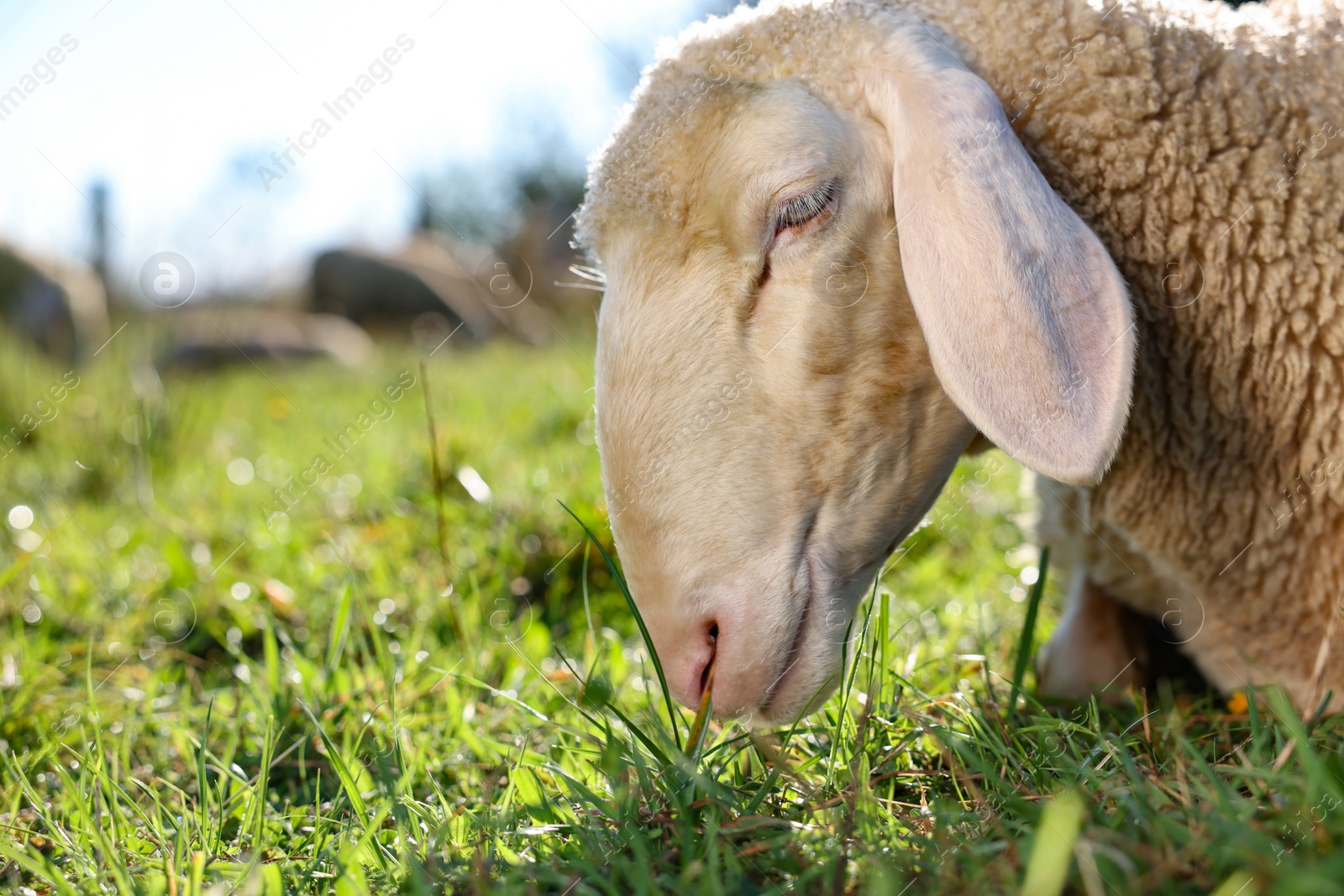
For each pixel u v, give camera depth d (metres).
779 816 1.71
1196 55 2.27
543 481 4.05
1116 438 1.86
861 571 2.20
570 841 1.65
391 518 3.98
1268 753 1.75
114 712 2.61
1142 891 1.28
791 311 2.06
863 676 2.27
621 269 2.15
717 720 2.13
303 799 2.18
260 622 3.20
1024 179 1.92
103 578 3.72
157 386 6.22
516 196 13.32
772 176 2.02
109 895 1.68
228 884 1.62
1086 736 1.98
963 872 1.40
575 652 2.96
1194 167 2.21
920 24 2.18
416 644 2.79
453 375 8.05
